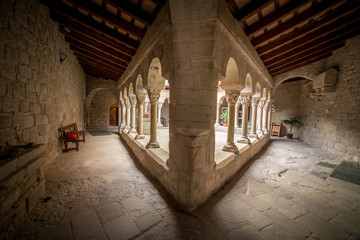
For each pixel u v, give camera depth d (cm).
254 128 505
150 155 299
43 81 315
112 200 207
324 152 501
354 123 418
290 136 764
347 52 441
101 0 247
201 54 176
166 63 227
